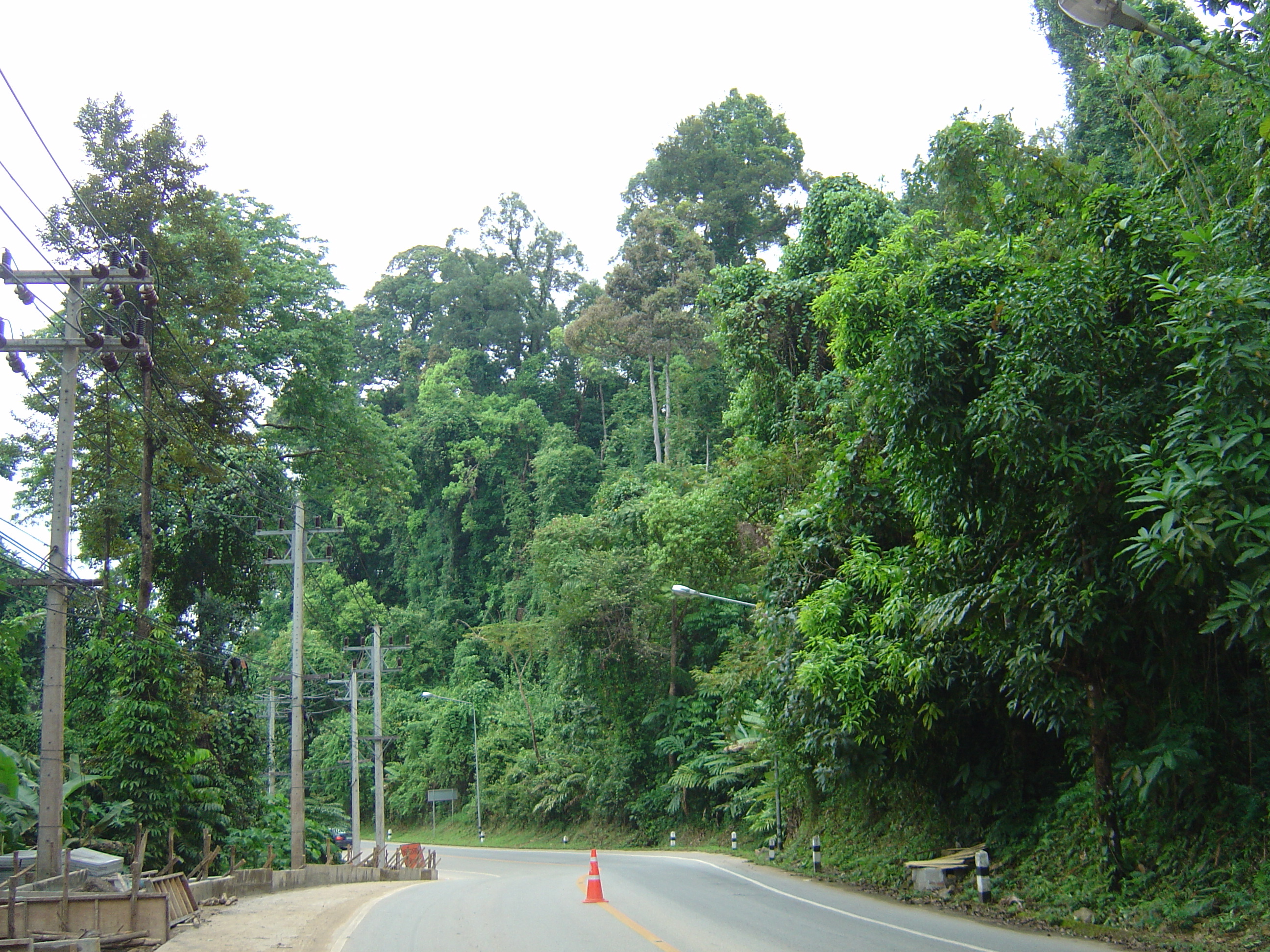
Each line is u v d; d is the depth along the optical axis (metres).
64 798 16.31
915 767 17.27
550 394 77.44
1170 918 10.38
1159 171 15.35
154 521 27.30
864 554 16.42
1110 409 10.30
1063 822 13.96
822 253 30.69
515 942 10.11
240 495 27.55
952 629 13.60
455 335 82.00
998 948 9.42
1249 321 8.34
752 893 15.70
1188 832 11.64
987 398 10.73
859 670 15.05
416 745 59.84
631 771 40.81
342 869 24.17
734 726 26.50
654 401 58.06
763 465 28.19
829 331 28.05
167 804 18.84
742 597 34.78
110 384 22.75
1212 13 12.37
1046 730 13.94
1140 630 11.98
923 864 14.84
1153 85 15.53
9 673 19.89
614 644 38.34
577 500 64.44
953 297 12.34
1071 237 14.05
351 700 35.69
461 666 62.59
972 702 14.82
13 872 12.36
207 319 24.69
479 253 90.88
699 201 65.81
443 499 68.94
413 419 73.81
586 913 12.77
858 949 9.34
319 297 31.73
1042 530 11.82
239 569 28.73
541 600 55.53
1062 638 10.82
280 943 10.53
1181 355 10.38
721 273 31.97
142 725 19.02
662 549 33.78
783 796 25.95
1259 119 10.75
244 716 28.80
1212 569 8.60
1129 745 13.01
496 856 41.31
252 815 27.62
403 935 11.05
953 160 17.75
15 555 12.91
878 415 15.13
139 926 10.39
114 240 20.98
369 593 69.00
